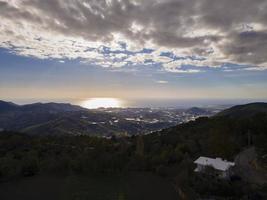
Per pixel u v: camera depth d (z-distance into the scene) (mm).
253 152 113312
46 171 127062
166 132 173375
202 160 101062
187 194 85062
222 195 78688
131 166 129250
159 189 97250
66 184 106875
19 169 120312
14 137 162875
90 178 115625
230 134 137750
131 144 154250
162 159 127812
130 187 100938
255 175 86750
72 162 130500
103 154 136375
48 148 151500
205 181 86062
